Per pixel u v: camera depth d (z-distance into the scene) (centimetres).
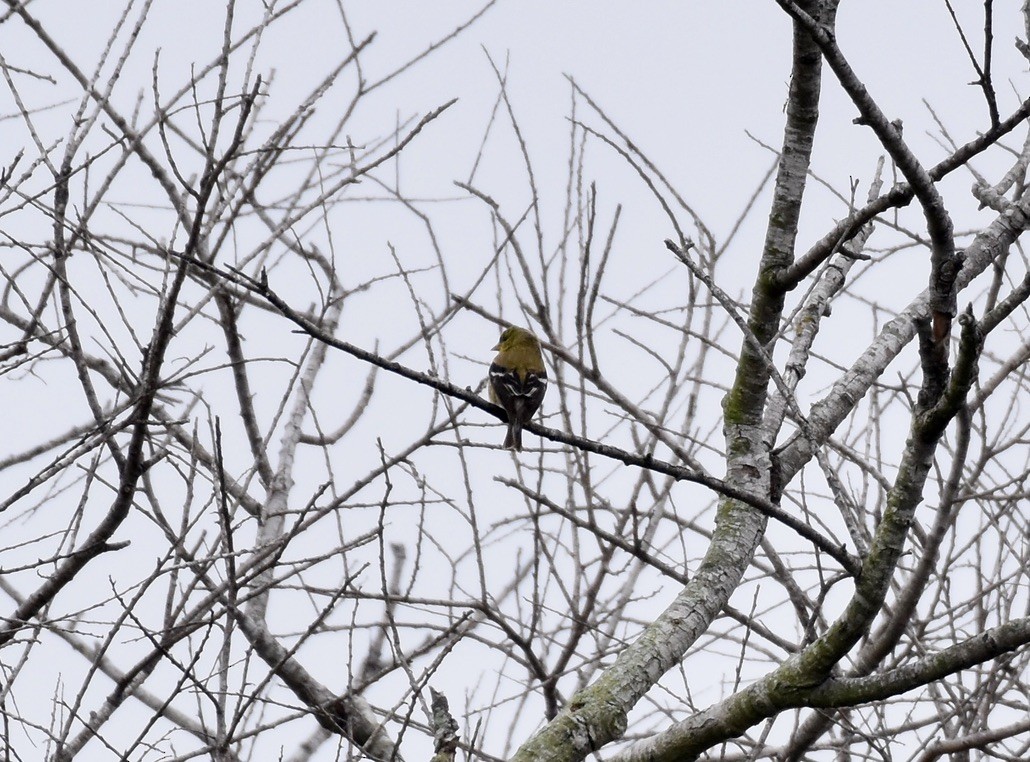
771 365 921
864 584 879
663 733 973
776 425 1143
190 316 1081
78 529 1069
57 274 1067
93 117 1107
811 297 1224
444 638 1205
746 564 1055
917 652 1172
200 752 953
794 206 1087
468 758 930
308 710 971
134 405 1069
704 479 931
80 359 1075
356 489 1118
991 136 891
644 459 938
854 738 1168
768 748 1214
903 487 878
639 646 991
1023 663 1186
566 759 922
